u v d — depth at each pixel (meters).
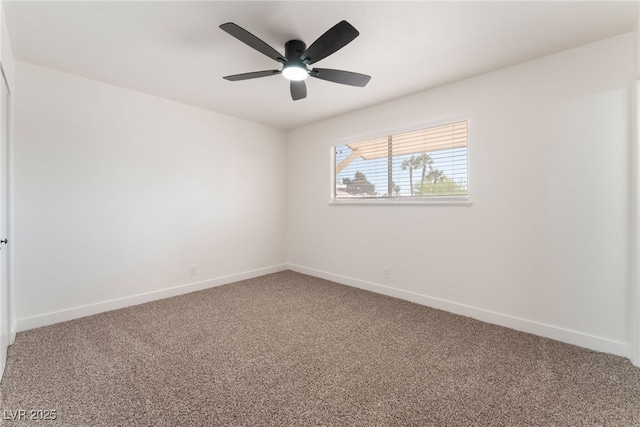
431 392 1.62
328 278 4.02
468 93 2.69
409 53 2.24
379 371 1.83
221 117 3.75
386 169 3.39
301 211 4.40
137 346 2.13
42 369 1.82
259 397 1.58
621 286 2.01
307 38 2.02
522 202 2.41
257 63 2.41
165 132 3.24
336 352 2.06
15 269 2.34
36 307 2.46
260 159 4.23
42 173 2.48
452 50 2.19
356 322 2.58
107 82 2.79
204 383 1.69
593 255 2.10
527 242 2.39
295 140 4.47
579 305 2.16
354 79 2.15
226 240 3.84
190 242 3.48
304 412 1.46
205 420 1.40
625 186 1.98
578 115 2.15
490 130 2.56
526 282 2.40
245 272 4.06
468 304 2.73
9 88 2.11
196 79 2.71
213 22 1.85
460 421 1.41
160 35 2.00
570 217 2.19
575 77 2.15
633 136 1.93
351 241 3.74
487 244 2.61
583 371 1.82
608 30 1.93
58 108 2.54
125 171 2.96
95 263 2.78
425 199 3.04
